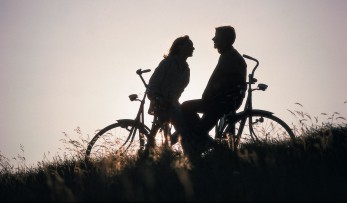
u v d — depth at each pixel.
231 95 12.98
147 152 13.11
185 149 12.77
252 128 13.05
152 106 13.62
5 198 9.90
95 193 8.73
